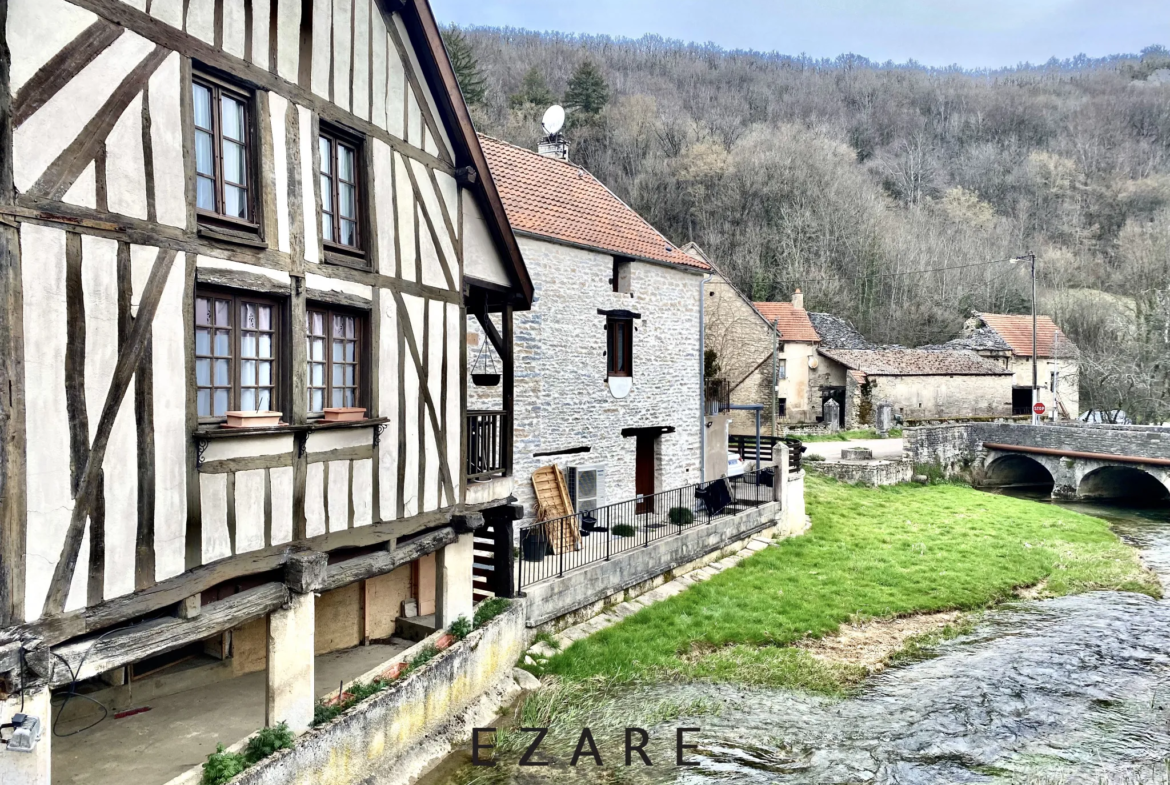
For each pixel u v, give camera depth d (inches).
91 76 187.2
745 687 397.7
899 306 1995.6
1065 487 1115.3
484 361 484.7
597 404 580.7
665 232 2015.3
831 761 327.9
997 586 604.1
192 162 214.7
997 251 2130.9
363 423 270.5
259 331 244.1
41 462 178.2
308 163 257.0
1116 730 365.1
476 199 366.0
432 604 420.2
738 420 1282.0
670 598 512.4
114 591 194.9
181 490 212.4
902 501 917.8
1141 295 1551.4
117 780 239.6
